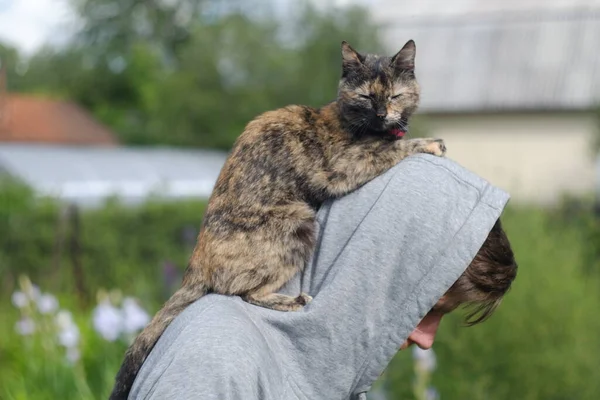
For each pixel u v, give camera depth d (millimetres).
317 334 2398
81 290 10531
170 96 30062
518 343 6680
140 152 25609
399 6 30484
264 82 28469
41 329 6508
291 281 2938
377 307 2438
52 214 11891
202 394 2143
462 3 30219
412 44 3957
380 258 2449
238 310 2387
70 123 35938
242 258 3152
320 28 25703
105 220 12453
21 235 11547
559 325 6797
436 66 28766
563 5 29547
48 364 6055
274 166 3316
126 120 43031
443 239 2473
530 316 6773
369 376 2457
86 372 6207
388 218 2479
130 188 21422
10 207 11680
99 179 21609
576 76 27484
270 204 3244
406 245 2467
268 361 2303
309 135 3455
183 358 2199
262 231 3188
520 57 28453
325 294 2420
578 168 26766
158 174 23125
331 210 2598
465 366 6695
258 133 3387
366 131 3668
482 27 29250
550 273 7113
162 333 2629
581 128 26922
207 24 30719
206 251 3234
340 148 3471
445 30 29469
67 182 20859
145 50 45656
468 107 27719
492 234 2645
